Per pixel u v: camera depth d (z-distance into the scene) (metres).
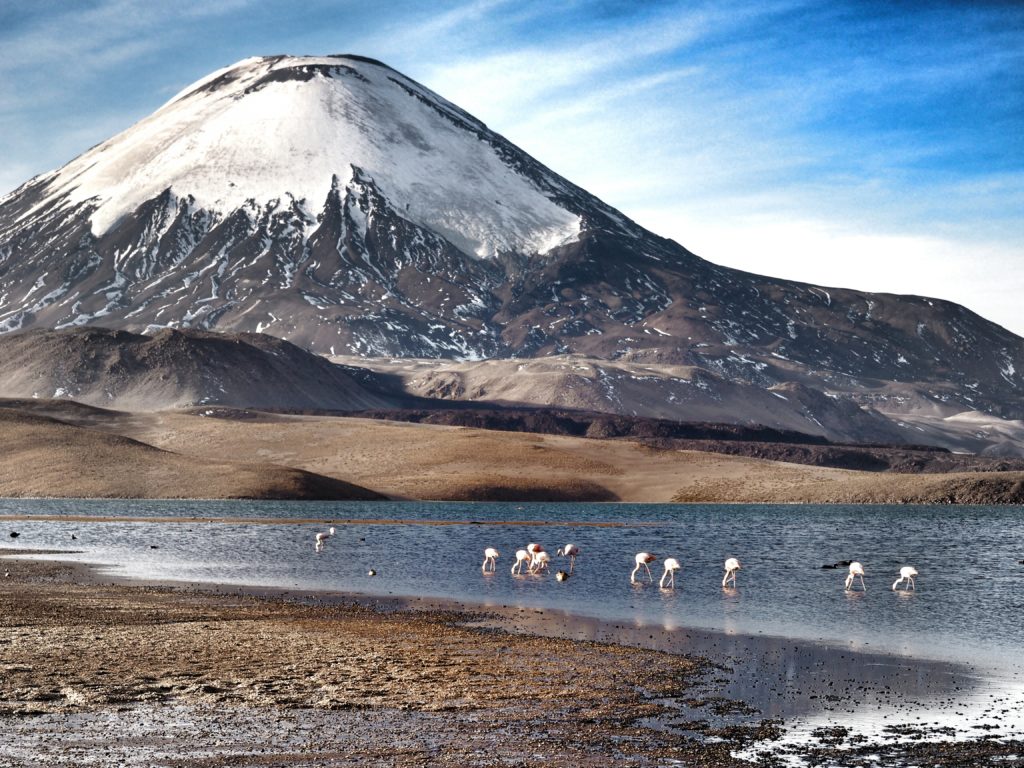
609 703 23.66
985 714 23.30
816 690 25.45
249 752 19.58
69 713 22.14
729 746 20.52
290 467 159.38
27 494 134.62
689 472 162.75
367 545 72.12
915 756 20.00
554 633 33.62
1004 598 45.25
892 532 90.38
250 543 72.81
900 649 31.62
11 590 43.34
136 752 19.50
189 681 24.98
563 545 74.31
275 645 29.95
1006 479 145.62
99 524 91.56
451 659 28.34
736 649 31.14
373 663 27.55
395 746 20.09
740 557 65.44
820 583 50.97
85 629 32.56
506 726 21.62
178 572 52.81
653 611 39.69
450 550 68.56
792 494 148.75
